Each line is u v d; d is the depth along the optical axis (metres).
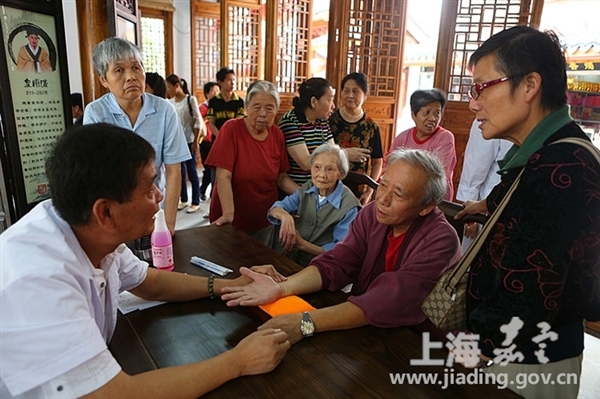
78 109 3.02
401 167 1.05
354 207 1.66
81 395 0.60
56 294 0.62
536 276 0.69
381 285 1.04
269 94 1.80
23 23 1.42
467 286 0.87
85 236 0.71
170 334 0.95
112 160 0.64
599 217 0.69
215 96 4.23
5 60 1.36
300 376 0.82
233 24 5.22
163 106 1.67
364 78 2.45
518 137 0.82
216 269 1.27
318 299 1.14
